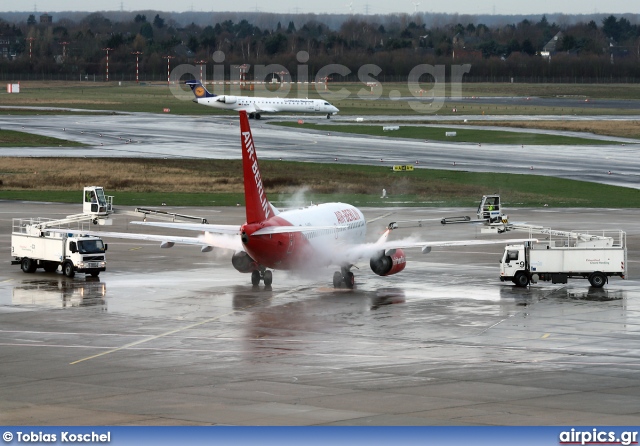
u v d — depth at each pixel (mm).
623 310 91375
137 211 118375
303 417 53719
